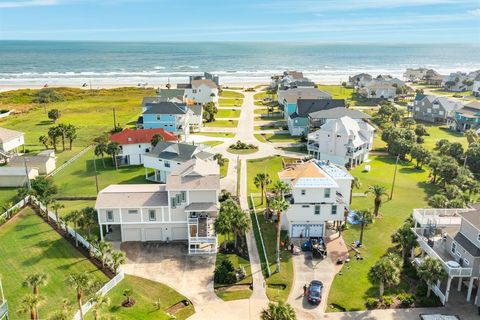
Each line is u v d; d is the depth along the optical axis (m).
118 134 92.19
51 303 43.06
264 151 99.75
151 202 56.34
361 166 90.75
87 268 50.12
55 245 55.28
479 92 190.25
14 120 131.88
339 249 55.03
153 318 41.47
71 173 85.06
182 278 48.91
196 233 55.38
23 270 49.25
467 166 88.56
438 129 127.56
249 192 74.31
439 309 42.72
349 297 44.94
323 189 56.44
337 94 190.38
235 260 52.78
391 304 43.47
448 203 57.75
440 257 45.28
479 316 41.62
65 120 132.12
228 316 42.19
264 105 159.88
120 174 84.44
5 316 39.91
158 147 81.31
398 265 43.34
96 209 55.47
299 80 183.25
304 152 98.75
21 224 61.34
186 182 56.50
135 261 52.53
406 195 74.06
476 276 42.41
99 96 178.75
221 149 101.00
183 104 118.81
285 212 59.78
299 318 41.69
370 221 55.06
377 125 128.75
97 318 37.59
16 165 82.44
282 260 52.47
